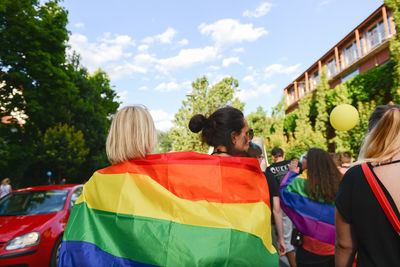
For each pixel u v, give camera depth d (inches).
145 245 50.4
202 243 49.3
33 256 162.2
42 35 548.1
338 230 52.4
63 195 218.8
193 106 653.9
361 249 48.8
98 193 58.6
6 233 165.6
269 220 55.9
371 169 49.2
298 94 1146.0
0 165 531.8
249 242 50.8
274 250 55.5
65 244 56.0
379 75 540.1
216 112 64.2
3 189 454.3
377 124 52.3
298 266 107.2
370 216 46.7
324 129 720.3
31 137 685.9
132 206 54.3
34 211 197.3
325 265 100.3
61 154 752.3
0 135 557.6
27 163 645.3
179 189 54.8
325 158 106.9
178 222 51.6
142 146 59.6
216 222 51.3
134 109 62.3
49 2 615.2
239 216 52.9
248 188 56.4
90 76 1235.2
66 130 775.1
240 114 64.2
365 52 758.5
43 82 574.2
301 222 104.9
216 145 63.0
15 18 521.0
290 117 964.6
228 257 48.7
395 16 434.6
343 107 113.3
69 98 650.2
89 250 53.4
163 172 56.2
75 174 949.2
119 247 52.1
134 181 56.9
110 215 55.3
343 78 853.2
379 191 46.4
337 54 877.2
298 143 735.7
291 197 109.7
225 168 56.2
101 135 1049.5
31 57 540.7
